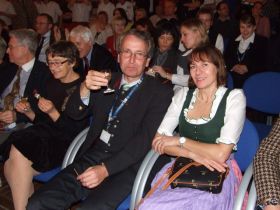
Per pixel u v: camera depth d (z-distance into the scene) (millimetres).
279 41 4898
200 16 4727
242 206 1714
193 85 2076
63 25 7930
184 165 1859
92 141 2182
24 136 2281
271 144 1669
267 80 2910
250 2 6289
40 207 1942
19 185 2266
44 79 2656
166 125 2047
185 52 3391
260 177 1613
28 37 2676
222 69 1944
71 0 8672
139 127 2102
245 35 4219
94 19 6145
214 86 1974
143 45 2043
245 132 1978
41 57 4789
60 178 2061
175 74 3328
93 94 2170
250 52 4207
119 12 6137
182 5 7070
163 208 1739
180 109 2053
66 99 2422
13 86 2740
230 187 1811
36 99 2562
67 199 2016
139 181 1897
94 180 1931
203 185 1756
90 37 3441
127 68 2061
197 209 1726
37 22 4883
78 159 2178
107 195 1926
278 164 1667
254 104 2947
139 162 2047
